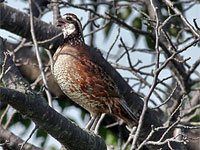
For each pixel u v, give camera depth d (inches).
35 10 558.9
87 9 464.8
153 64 497.0
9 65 353.1
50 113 321.1
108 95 429.1
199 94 548.4
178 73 480.4
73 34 451.8
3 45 365.1
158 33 346.9
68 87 426.9
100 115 450.3
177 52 336.2
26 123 537.0
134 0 554.6
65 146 345.4
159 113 548.4
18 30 449.4
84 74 420.5
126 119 444.5
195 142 515.2
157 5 496.4
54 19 503.8
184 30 536.4
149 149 466.6
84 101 431.5
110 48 470.3
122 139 522.0
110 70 461.1
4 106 547.8
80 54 426.9
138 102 469.1
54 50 469.1
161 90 502.9
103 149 358.0
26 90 313.9
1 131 430.0
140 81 508.4
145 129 462.3
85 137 345.1
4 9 437.4
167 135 460.8
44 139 531.2
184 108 539.5
